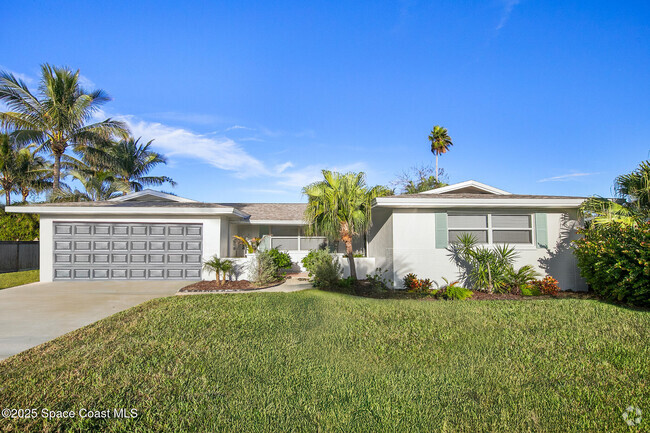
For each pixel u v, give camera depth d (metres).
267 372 4.43
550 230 11.55
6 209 12.21
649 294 7.66
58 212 12.53
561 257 11.47
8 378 4.23
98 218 12.88
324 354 5.05
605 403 3.67
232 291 10.93
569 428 3.26
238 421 3.36
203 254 13.08
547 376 4.32
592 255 8.75
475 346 5.36
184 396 3.82
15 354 5.06
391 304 8.38
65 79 19.14
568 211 11.59
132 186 29.28
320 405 3.66
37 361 4.76
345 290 10.68
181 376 4.30
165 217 13.02
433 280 11.38
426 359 4.88
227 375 4.34
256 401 3.73
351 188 11.60
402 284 11.29
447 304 8.34
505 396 3.84
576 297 9.84
